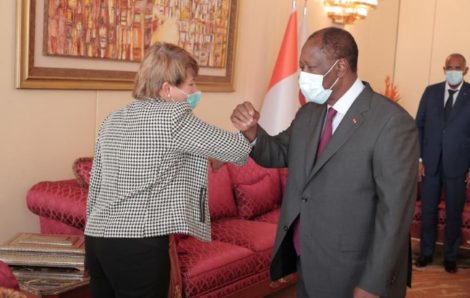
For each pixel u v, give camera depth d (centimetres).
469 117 437
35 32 298
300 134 202
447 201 444
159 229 194
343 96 189
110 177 199
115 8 336
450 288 412
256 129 207
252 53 454
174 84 208
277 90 437
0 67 287
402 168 178
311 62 185
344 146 185
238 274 298
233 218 370
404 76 640
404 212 178
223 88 425
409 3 630
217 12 411
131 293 200
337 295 188
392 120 181
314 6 519
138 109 201
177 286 263
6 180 296
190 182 203
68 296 242
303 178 196
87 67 328
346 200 185
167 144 193
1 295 139
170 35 374
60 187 295
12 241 262
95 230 199
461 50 607
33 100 304
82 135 332
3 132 292
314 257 191
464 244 460
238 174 386
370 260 179
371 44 609
